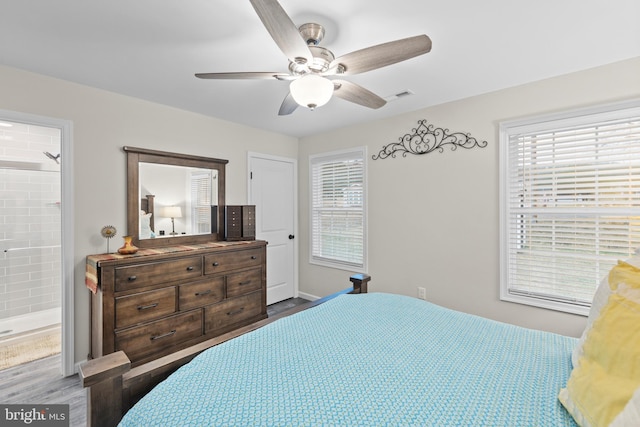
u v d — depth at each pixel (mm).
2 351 2635
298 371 1084
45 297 3221
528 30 1657
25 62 2008
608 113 2047
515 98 2422
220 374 1063
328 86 1548
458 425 813
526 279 2447
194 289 2598
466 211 2703
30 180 3143
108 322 2105
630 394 682
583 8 1471
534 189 2387
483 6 1463
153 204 2768
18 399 1991
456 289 2773
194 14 1513
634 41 1765
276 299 3980
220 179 3281
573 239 2250
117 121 2549
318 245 4027
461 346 1283
